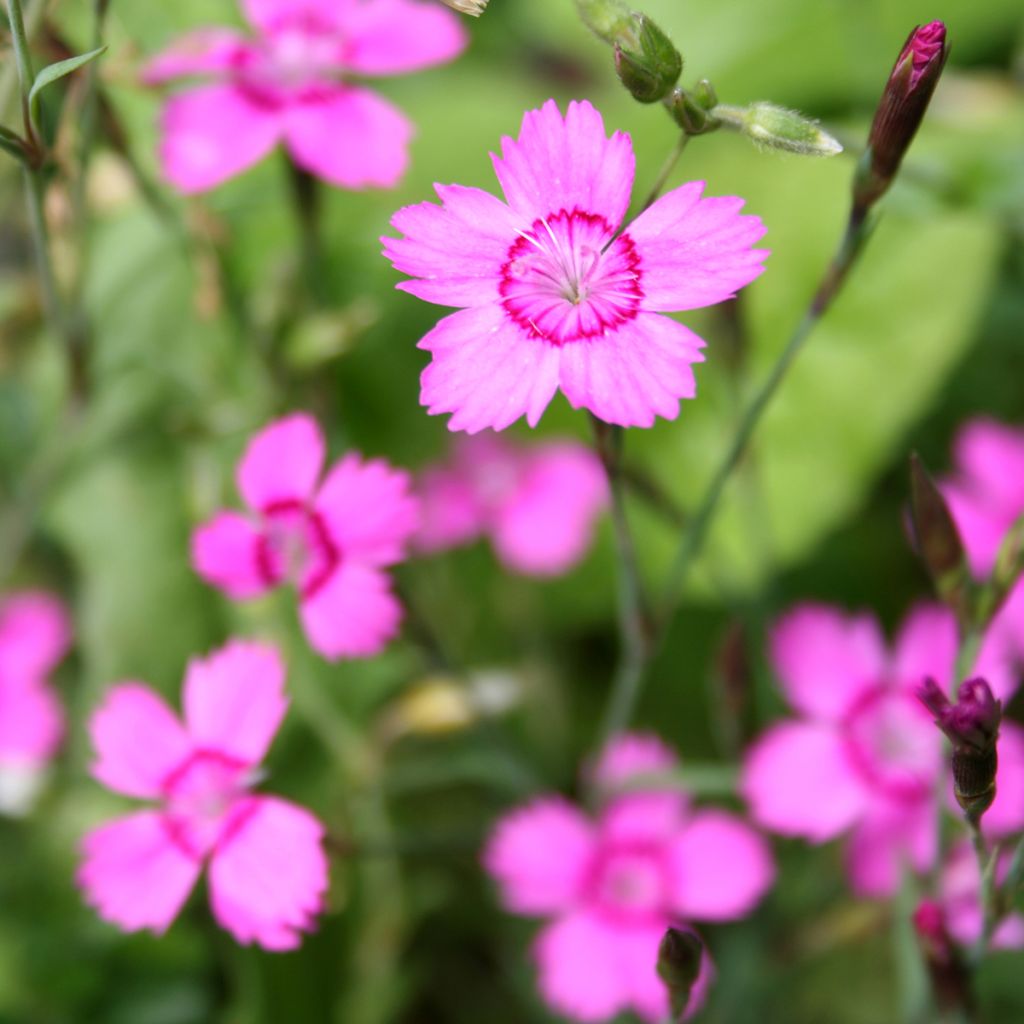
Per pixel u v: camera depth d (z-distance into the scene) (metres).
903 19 0.28
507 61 0.29
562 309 0.20
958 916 0.23
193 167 0.23
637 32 0.20
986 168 0.25
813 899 0.24
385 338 0.26
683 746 0.26
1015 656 0.24
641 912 0.23
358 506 0.22
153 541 0.25
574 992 0.23
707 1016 0.24
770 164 0.26
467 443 0.26
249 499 0.22
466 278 0.20
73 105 0.22
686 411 0.26
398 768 0.24
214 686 0.21
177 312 0.25
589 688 0.26
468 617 0.26
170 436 0.25
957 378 0.27
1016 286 0.27
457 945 0.25
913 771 0.23
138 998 0.24
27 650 0.25
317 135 0.23
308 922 0.21
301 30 0.23
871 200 0.21
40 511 0.25
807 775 0.23
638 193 0.26
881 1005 0.25
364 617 0.22
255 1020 0.24
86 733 0.25
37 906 0.24
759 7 0.28
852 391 0.26
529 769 0.24
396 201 0.26
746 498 0.25
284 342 0.24
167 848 0.21
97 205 0.25
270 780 0.24
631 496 0.26
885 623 0.27
